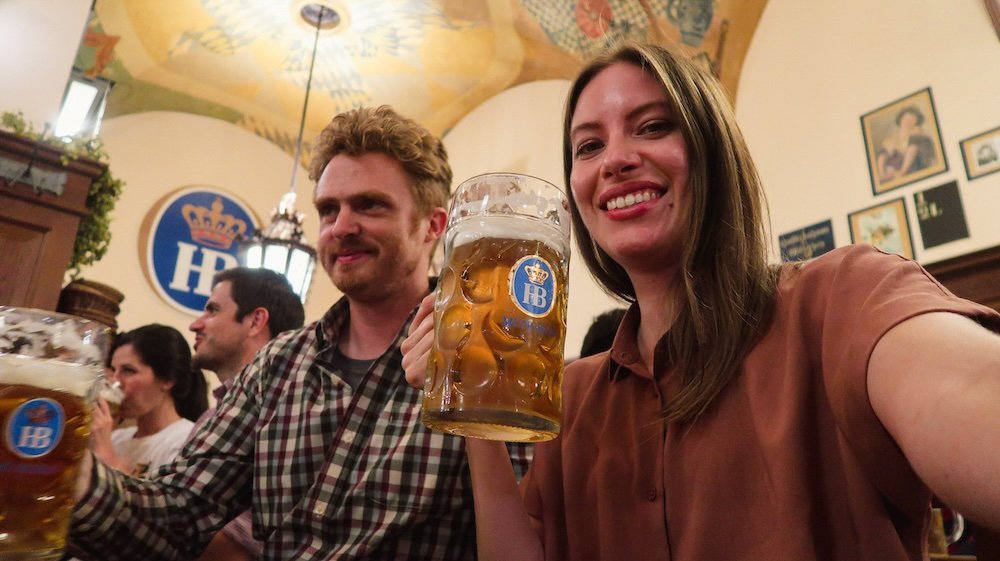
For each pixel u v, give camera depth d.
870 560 0.48
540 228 0.56
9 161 2.15
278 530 0.97
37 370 0.49
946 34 2.82
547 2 4.15
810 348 0.56
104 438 1.68
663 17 3.78
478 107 5.40
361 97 5.59
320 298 6.03
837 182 3.09
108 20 4.67
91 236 2.36
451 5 4.48
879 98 3.01
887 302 0.45
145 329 2.35
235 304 2.35
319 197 1.16
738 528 0.54
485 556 0.70
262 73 5.36
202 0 4.60
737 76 3.75
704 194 0.67
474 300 0.53
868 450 0.45
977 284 2.44
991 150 2.57
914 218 2.76
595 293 3.91
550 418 0.52
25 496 0.47
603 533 0.64
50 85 2.41
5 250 2.12
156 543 0.91
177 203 5.36
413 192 1.16
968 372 0.34
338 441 1.00
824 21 3.33
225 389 1.82
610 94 0.73
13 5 2.41
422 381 0.63
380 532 0.89
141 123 5.41
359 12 4.66
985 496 0.31
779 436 0.53
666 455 0.62
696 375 0.62
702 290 0.66
